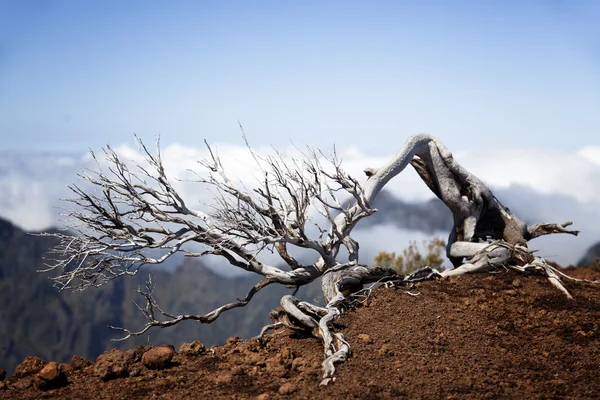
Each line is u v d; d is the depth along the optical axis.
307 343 9.17
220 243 9.52
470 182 12.60
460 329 9.34
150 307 9.33
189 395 7.39
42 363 8.88
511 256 11.95
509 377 7.79
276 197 10.34
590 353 8.54
